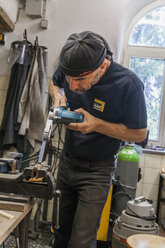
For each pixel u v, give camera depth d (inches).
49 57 124.5
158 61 136.0
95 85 54.9
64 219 67.9
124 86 53.5
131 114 53.4
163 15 136.7
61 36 124.4
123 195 102.3
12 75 116.5
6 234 37.2
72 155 62.9
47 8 125.2
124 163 103.2
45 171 46.7
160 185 123.4
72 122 52.2
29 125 114.1
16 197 47.6
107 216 100.2
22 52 111.5
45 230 113.9
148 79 136.1
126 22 131.4
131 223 78.3
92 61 44.1
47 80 123.6
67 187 66.5
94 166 60.7
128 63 136.3
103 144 59.3
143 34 137.3
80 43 44.6
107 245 100.6
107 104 56.1
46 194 48.0
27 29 125.3
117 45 121.8
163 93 134.3
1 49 124.5
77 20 123.7
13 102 112.7
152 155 126.6
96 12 123.0
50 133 52.6
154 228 78.4
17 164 61.2
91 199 58.4
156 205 126.4
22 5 126.0
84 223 56.2
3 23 115.0
